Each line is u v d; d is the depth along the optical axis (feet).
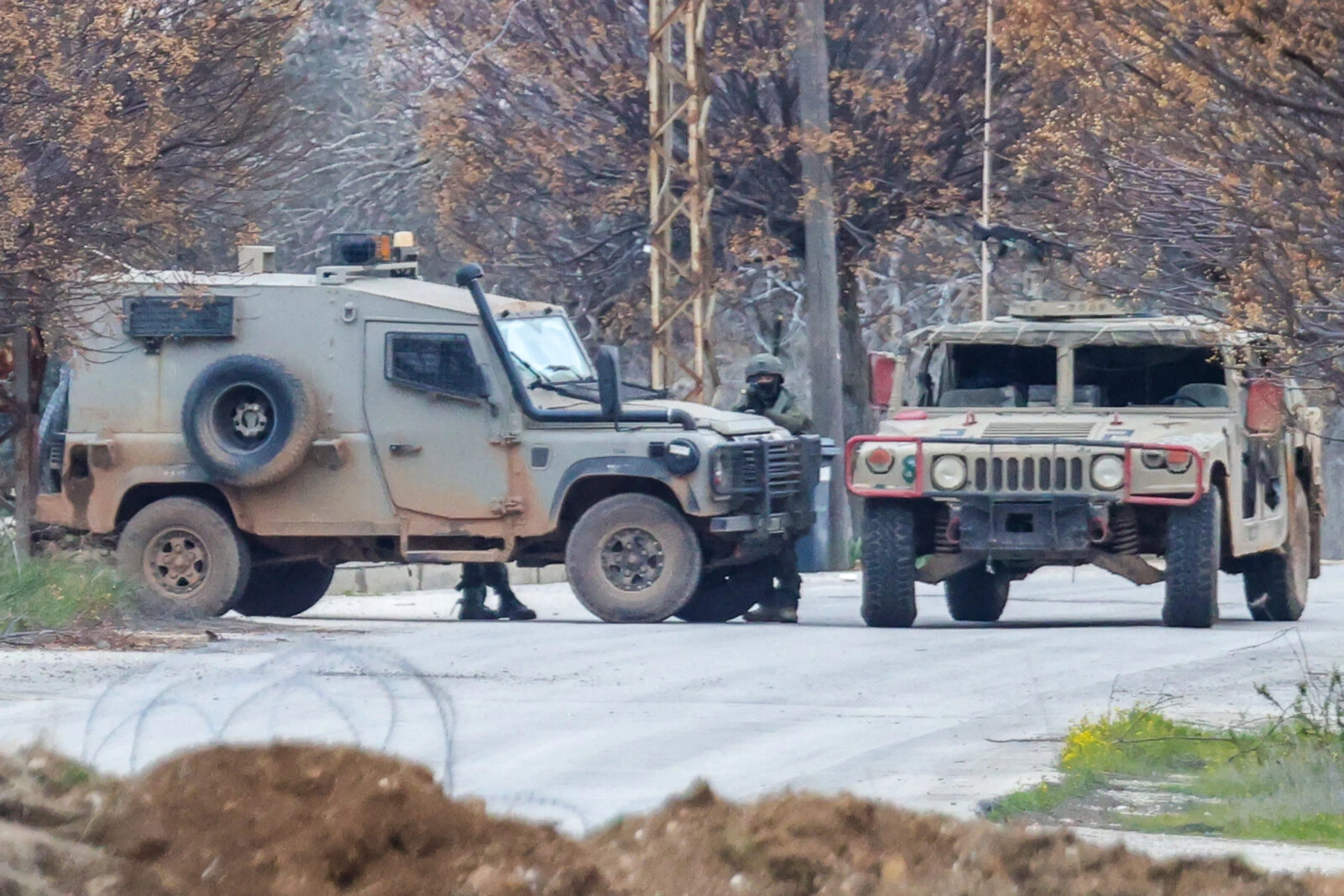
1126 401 198.29
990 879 46.60
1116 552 187.93
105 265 209.67
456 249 415.85
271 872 39.34
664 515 200.34
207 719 48.16
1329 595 265.34
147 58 211.82
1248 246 130.41
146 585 208.64
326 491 208.33
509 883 40.52
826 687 142.72
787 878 44.80
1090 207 172.35
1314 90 121.70
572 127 403.95
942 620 213.87
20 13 195.21
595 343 417.69
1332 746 108.68
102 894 37.65
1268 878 49.90
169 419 211.41
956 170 390.21
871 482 187.62
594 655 162.40
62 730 56.08
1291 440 212.02
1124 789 103.09
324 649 50.47
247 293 210.18
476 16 399.03
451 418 206.49
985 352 203.51
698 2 325.42
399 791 42.55
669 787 98.78
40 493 213.87
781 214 389.19
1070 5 135.13
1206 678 147.33
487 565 217.77
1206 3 118.73
